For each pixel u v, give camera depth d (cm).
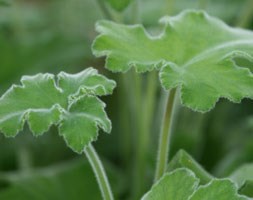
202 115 112
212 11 125
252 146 101
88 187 101
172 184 65
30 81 67
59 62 129
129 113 114
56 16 140
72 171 101
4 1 94
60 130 64
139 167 101
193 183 65
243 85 68
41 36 129
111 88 67
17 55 127
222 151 115
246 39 73
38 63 128
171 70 68
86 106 65
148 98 99
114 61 69
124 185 109
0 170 115
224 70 69
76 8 140
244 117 120
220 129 118
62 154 118
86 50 130
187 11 74
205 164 114
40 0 152
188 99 67
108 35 71
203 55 70
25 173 102
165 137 70
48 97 66
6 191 99
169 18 73
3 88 126
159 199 65
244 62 82
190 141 107
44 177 100
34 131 65
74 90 67
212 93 67
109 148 119
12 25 134
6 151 115
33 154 116
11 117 66
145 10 126
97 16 137
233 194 64
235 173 75
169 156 107
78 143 64
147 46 71
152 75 98
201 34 72
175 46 71
